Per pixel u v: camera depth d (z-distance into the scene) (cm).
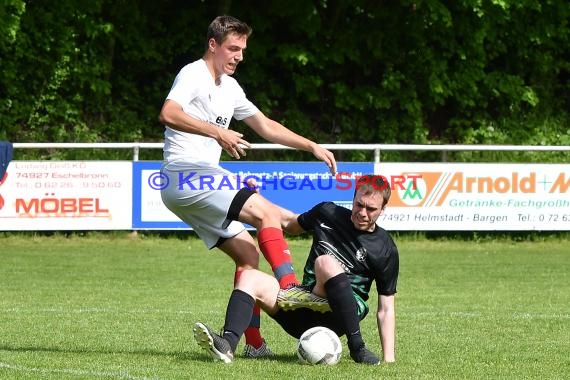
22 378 2008
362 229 2262
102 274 4391
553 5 7738
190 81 2291
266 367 2155
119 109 7200
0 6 6256
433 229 5488
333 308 2209
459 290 3984
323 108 7588
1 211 5262
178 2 7550
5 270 4488
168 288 3959
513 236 5941
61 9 6919
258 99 7388
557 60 8106
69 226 5325
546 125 7812
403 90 7494
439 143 7569
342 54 7431
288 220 2353
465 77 7600
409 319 3145
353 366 2181
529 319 3161
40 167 5294
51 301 3525
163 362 2227
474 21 7444
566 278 4438
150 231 5781
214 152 2352
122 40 7288
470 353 2472
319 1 7344
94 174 5334
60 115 6950
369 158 7162
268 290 2262
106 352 2408
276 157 6850
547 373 2191
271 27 7425
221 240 2359
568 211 5553
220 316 3175
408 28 7431
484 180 5506
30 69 6881
